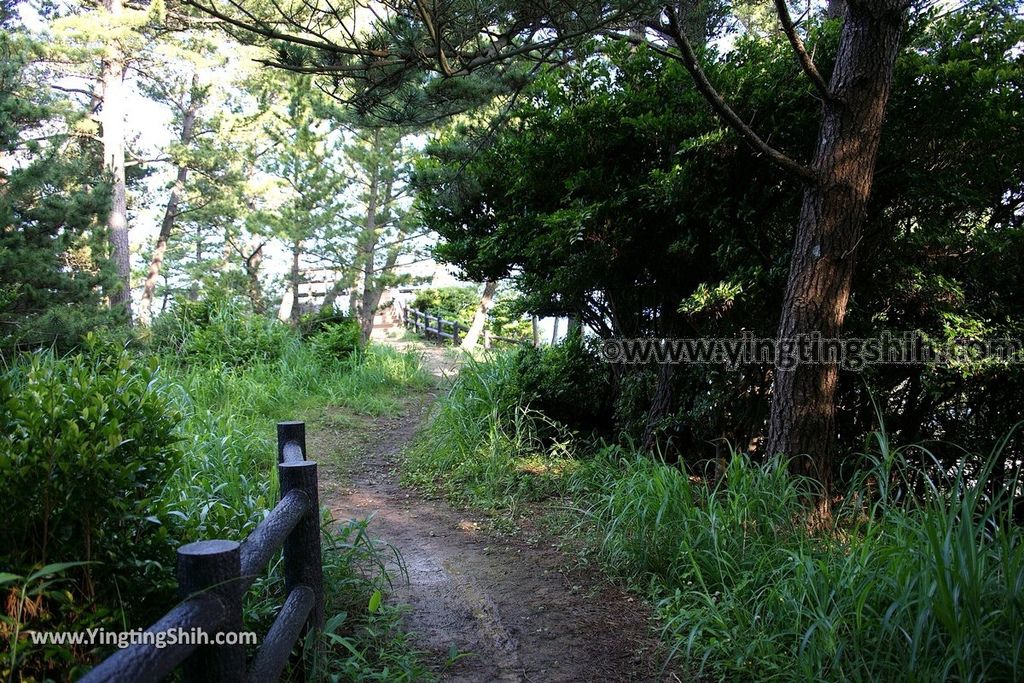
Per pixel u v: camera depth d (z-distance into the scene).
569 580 4.16
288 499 2.69
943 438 5.32
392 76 5.13
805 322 4.51
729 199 5.33
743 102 5.34
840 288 4.49
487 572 4.30
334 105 14.49
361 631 3.39
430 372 12.76
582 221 5.33
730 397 5.70
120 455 2.46
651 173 5.33
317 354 11.28
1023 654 2.61
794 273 4.61
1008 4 5.85
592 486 5.57
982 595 2.70
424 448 7.12
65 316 8.46
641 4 3.97
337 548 3.70
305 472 2.83
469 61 4.83
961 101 4.82
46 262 9.12
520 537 4.92
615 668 3.20
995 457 3.18
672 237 5.79
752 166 5.45
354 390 10.13
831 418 4.59
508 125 6.85
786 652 3.04
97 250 10.68
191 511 3.35
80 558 2.32
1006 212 5.34
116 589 2.37
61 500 2.26
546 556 4.55
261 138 19.16
